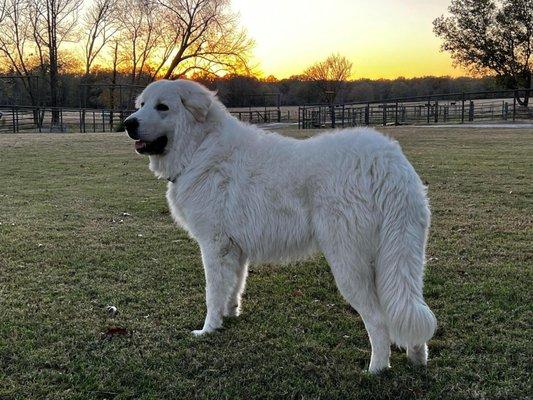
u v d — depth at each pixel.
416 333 3.02
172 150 4.04
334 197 3.27
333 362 3.53
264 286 5.01
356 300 3.30
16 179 11.95
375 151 3.27
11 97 51.78
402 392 3.16
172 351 3.69
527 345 3.68
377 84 66.75
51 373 3.35
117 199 9.42
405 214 3.14
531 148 17.28
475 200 8.81
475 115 43.06
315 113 36.28
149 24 46.31
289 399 3.13
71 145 21.47
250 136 3.84
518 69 48.03
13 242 6.42
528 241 6.28
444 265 5.45
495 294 4.62
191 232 4.04
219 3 44.31
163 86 4.04
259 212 3.60
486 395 3.12
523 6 45.78
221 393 3.16
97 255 5.92
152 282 5.08
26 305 4.47
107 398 3.12
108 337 3.88
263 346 3.78
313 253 3.59
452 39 49.50
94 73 51.12
